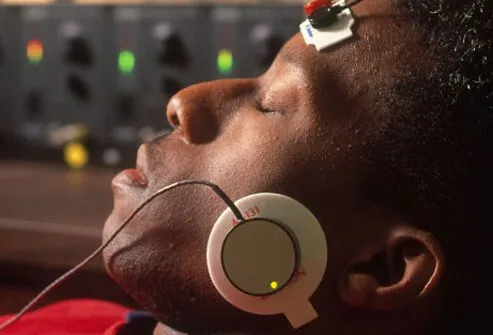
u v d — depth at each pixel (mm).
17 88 1595
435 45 601
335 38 610
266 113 615
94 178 1476
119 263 614
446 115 586
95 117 1545
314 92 595
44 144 1584
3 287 1068
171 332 628
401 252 592
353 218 585
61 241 1098
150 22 1474
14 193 1336
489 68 598
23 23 1571
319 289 583
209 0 1434
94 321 852
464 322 622
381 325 599
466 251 601
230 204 567
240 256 560
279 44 1391
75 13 1529
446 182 585
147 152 635
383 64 597
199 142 622
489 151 594
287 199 569
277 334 592
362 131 585
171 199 602
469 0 614
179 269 596
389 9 618
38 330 831
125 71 1500
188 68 1457
